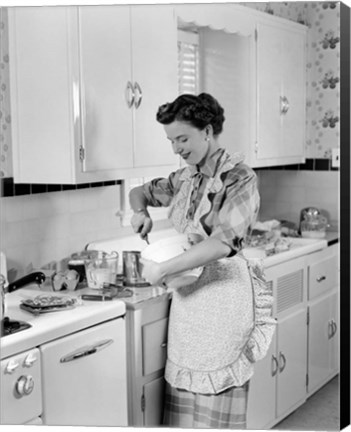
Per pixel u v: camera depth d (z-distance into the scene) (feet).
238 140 8.34
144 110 7.57
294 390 7.80
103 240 7.88
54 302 6.51
